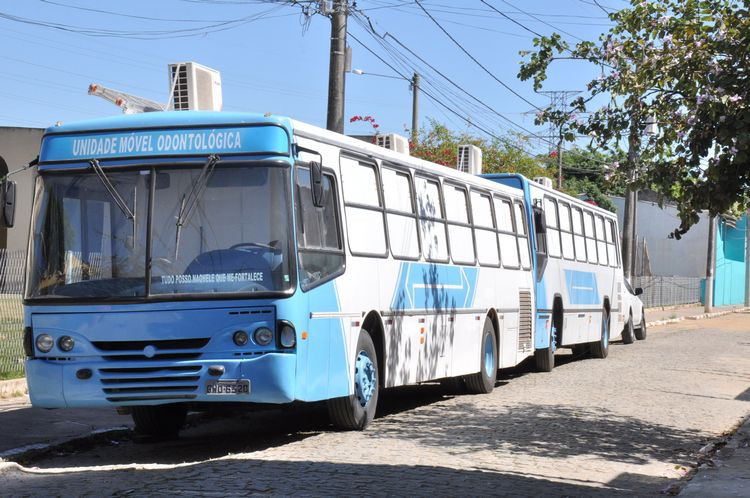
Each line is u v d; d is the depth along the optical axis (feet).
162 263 34.37
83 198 35.37
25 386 52.16
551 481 30.78
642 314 110.93
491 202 59.47
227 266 34.27
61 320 34.73
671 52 39.19
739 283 256.11
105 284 34.53
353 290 39.58
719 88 37.14
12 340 55.88
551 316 71.31
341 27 68.80
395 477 29.55
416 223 47.39
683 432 43.37
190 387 33.88
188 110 38.27
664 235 230.68
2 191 35.47
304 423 45.52
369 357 41.16
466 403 51.57
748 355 87.56
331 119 68.85
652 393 57.06
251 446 38.47
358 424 40.34
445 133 134.21
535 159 144.05
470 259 54.65
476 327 55.16
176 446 38.96
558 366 76.69
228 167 34.86
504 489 28.84
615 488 30.45
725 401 54.49
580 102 42.09
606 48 40.91
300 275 34.86
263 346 33.91
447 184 52.26
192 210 34.68
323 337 36.60
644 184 40.73
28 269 35.50
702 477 32.83
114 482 28.37
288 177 34.91
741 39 37.83
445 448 36.22
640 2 40.06
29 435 39.40
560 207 76.33
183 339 34.06
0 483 28.43
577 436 40.65
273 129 35.04
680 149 39.91
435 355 48.98
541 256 68.95
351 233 39.99
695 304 224.74
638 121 41.06
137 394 34.09
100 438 39.81
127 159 35.24
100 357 34.42
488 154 136.87
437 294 49.37
